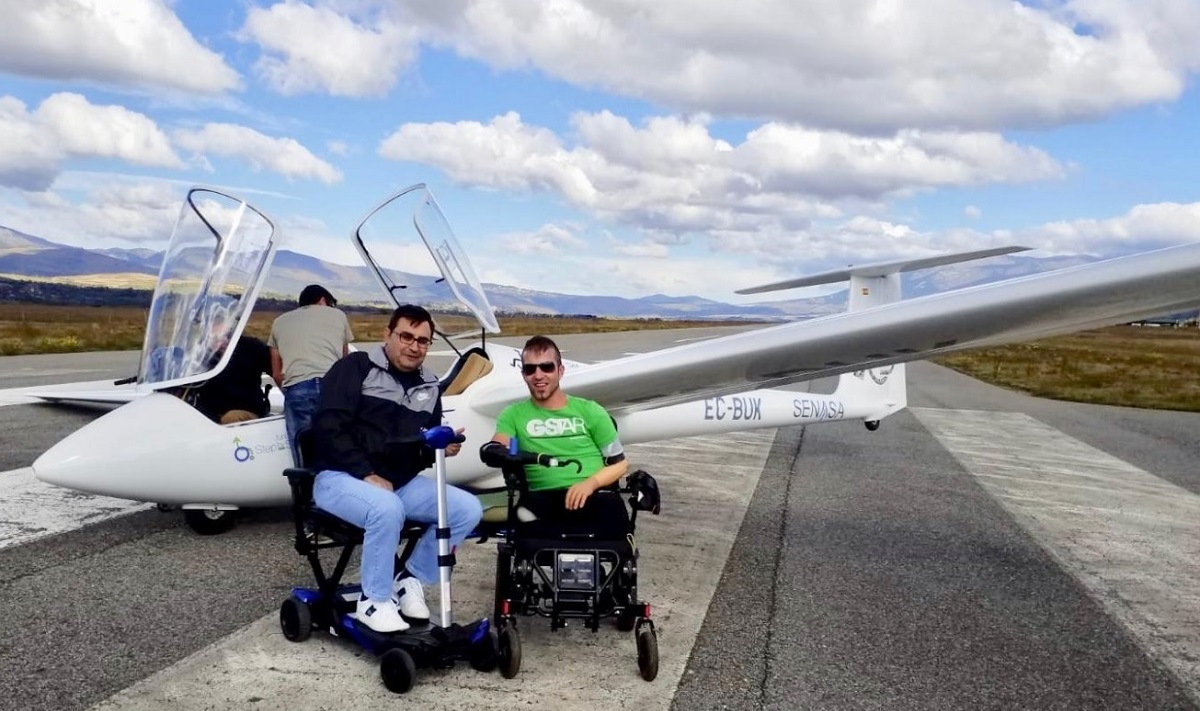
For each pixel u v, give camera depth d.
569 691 2.76
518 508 3.15
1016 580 4.25
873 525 5.32
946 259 6.82
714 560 4.42
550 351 3.20
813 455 8.09
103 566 3.88
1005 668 3.12
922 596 3.95
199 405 4.46
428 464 3.23
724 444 8.62
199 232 4.58
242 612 3.36
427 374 3.37
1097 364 33.72
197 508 4.32
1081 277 3.46
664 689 2.81
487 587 3.82
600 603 2.91
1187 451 9.32
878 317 3.98
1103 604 3.91
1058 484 6.96
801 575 4.20
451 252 5.23
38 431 7.41
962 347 4.25
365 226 5.21
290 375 4.26
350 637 2.95
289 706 2.55
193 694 2.61
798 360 4.35
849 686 2.90
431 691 2.71
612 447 3.21
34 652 2.88
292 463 4.31
